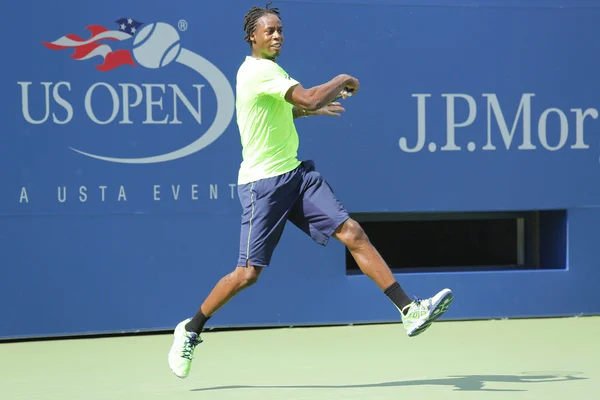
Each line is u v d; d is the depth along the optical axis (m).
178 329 18.64
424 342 23.92
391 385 18.50
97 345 24.23
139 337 25.34
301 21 25.88
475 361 21.33
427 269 27.89
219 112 25.48
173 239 25.34
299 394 17.66
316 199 18.23
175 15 25.16
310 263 26.20
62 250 24.78
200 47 25.33
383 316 26.61
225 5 25.44
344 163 26.20
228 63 25.52
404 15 26.42
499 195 27.05
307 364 21.19
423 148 26.64
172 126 25.22
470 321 27.03
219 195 25.53
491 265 29.14
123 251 25.09
